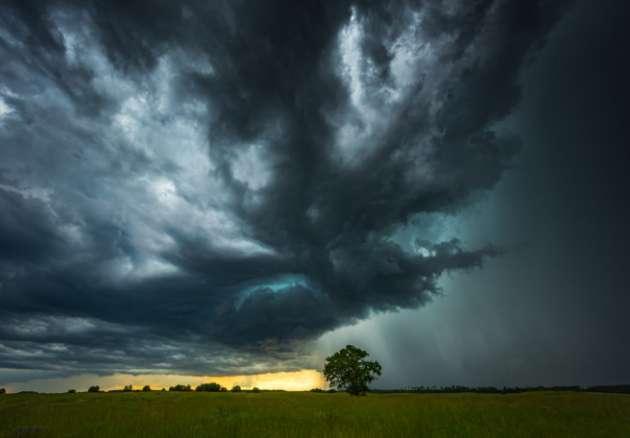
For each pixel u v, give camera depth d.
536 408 27.11
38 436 16.47
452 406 29.14
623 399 38.66
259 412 26.75
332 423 19.48
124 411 27.02
